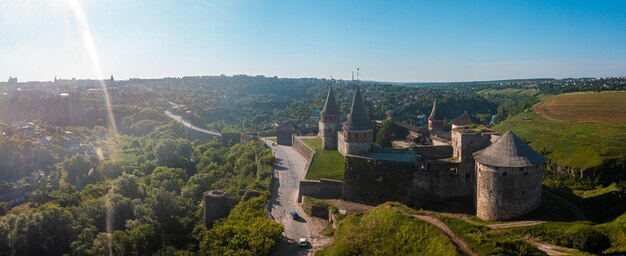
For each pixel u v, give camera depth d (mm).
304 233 59406
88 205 85062
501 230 42844
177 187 106688
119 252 71688
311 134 153375
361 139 75750
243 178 97375
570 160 83188
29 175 133750
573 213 51250
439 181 63250
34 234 72438
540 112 144250
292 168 102125
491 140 62656
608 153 78875
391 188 65125
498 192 52312
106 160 138125
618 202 54281
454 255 38062
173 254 64938
